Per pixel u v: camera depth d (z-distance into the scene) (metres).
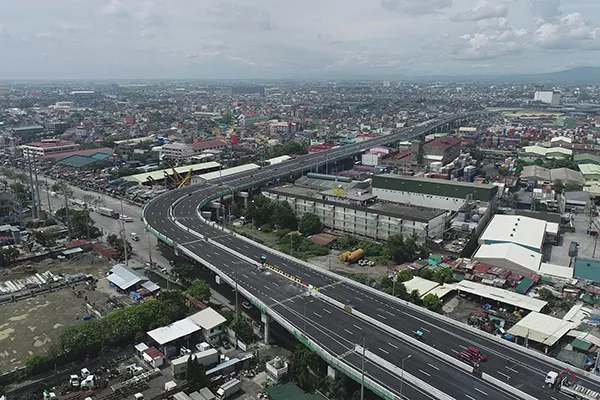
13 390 107.88
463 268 175.62
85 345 120.31
